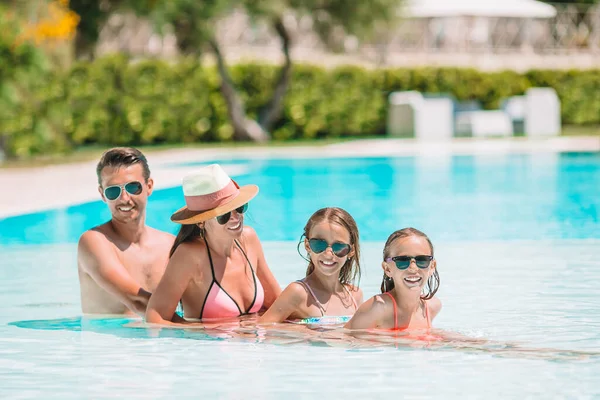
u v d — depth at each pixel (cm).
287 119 3366
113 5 3141
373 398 478
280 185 1962
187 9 2969
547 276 919
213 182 675
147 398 481
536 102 3406
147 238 749
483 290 841
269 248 1147
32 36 2364
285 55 3272
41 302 812
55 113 2502
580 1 4312
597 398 476
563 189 1845
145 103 3042
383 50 3956
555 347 599
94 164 2286
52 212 1477
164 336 635
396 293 652
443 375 523
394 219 1430
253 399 478
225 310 693
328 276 689
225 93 3178
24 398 485
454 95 3581
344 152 2648
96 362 564
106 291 727
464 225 1355
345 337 623
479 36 4153
